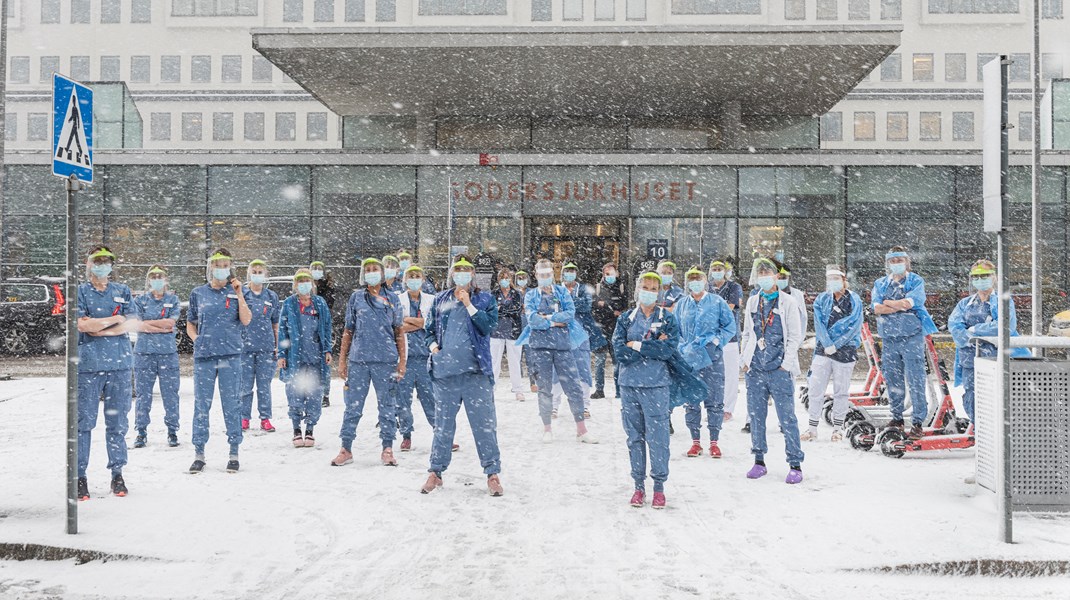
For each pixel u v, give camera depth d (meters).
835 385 8.96
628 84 25.98
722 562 4.88
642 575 4.67
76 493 5.26
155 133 54.44
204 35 54.41
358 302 7.73
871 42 22.66
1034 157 9.99
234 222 25.38
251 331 9.57
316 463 7.76
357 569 4.78
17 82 54.62
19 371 15.88
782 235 25.31
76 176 5.37
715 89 26.64
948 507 6.02
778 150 25.34
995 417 6.09
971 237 25.17
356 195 25.48
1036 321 9.78
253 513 5.89
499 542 5.29
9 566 4.85
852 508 6.02
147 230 25.27
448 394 6.58
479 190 25.45
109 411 6.32
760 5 45.72
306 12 53.66
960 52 51.53
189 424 10.05
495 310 6.62
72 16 54.75
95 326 6.11
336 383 14.36
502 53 23.31
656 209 25.36
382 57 23.50
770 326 7.02
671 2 45.50
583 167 25.47
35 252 25.02
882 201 25.36
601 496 6.50
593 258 25.66
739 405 11.82
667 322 6.13
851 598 4.35
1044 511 5.81
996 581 4.66
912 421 8.30
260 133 54.47
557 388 10.52
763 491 6.62
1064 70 50.78
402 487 6.78
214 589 4.46
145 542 5.15
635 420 6.20
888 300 8.27
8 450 8.09
